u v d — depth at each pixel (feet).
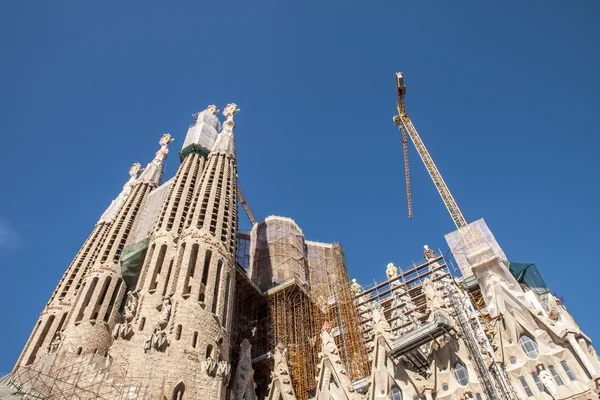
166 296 190.90
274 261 290.76
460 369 187.32
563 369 171.83
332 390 199.72
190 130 340.18
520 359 182.09
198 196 252.62
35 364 178.81
